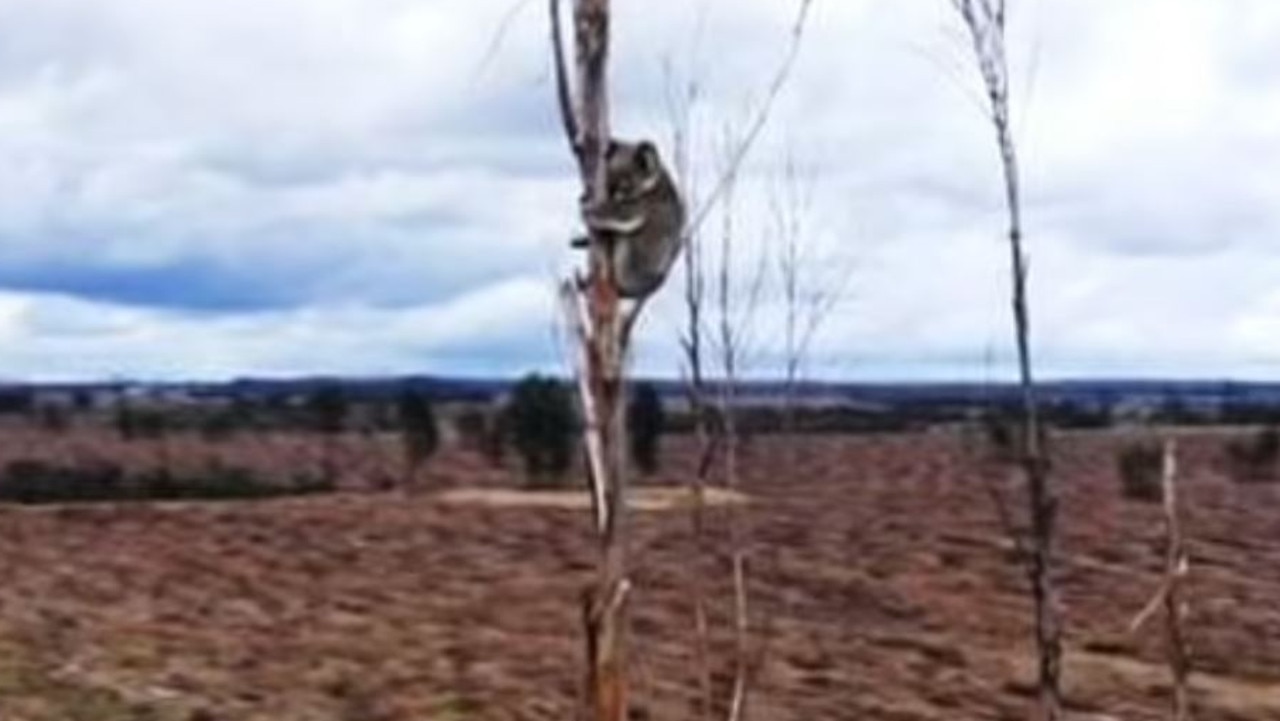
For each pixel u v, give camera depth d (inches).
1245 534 2603.3
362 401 5093.5
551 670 1594.5
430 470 3634.4
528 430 3307.1
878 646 1723.7
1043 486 524.7
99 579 2155.5
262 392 5526.6
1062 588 2041.1
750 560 1740.9
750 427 665.0
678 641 1406.3
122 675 1480.1
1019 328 520.4
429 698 1446.9
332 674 1534.2
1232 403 4116.6
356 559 2400.3
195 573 2256.4
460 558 2410.2
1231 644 1733.5
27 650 1592.0
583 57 367.2
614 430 372.2
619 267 369.1
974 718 1438.2
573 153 368.8
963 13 529.7
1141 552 2341.3
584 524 2746.1
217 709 1357.0
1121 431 3287.4
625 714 374.0
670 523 1617.9
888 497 2984.7
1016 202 518.0
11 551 2397.9
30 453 4217.5
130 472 3673.7
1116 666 1604.3
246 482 3580.2
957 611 1964.8
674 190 370.3
